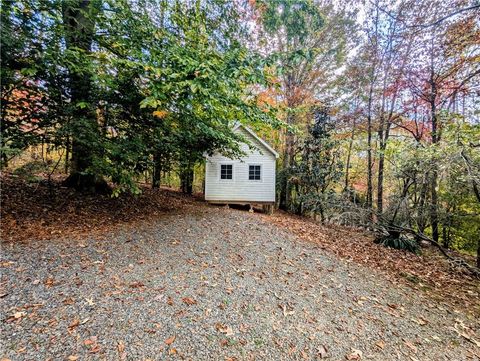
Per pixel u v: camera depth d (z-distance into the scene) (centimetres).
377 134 1042
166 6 505
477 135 462
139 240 432
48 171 441
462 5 619
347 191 943
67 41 429
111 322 228
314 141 1124
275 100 1105
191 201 1003
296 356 224
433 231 862
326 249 573
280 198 1338
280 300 315
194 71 342
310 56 363
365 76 1071
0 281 259
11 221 402
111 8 456
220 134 600
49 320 219
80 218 486
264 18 786
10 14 331
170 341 217
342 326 282
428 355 255
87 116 442
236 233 570
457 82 699
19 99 373
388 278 457
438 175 496
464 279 513
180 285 311
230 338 233
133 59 454
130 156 445
